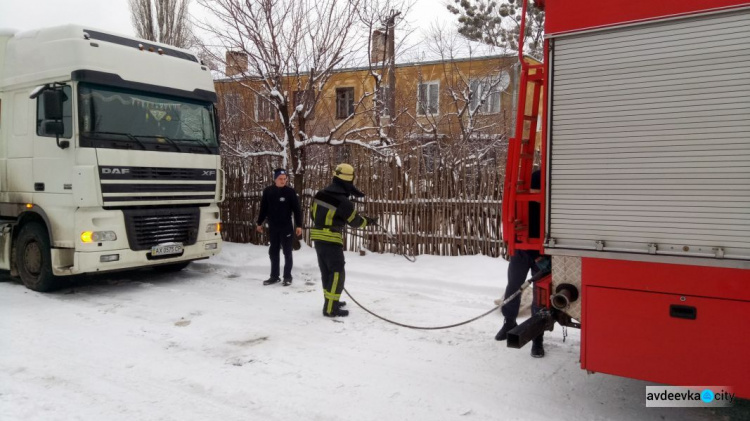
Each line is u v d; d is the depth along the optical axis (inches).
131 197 281.9
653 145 128.0
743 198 117.9
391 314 249.3
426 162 369.4
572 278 147.5
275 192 307.7
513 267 199.9
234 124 487.8
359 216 243.8
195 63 324.5
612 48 132.8
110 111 278.7
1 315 247.9
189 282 320.5
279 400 159.8
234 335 220.1
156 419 148.0
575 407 155.5
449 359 193.3
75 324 234.2
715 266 121.8
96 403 157.6
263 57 381.1
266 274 342.0
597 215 136.3
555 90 141.4
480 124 571.8
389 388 168.7
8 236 306.2
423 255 344.2
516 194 160.7
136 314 250.5
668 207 126.7
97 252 271.6
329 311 243.6
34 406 155.2
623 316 134.6
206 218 323.6
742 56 117.3
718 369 122.9
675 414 150.5
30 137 289.9
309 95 406.0
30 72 289.6
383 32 457.4
